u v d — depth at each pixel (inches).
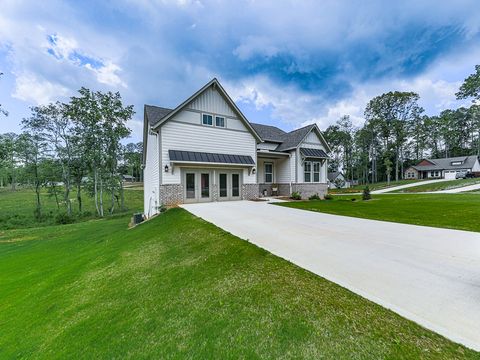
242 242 212.7
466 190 884.6
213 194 558.6
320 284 129.7
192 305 125.6
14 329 153.8
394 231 249.9
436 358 76.7
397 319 96.7
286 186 734.5
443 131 2036.2
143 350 99.8
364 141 1866.4
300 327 96.2
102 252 292.5
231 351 89.0
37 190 931.3
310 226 280.7
